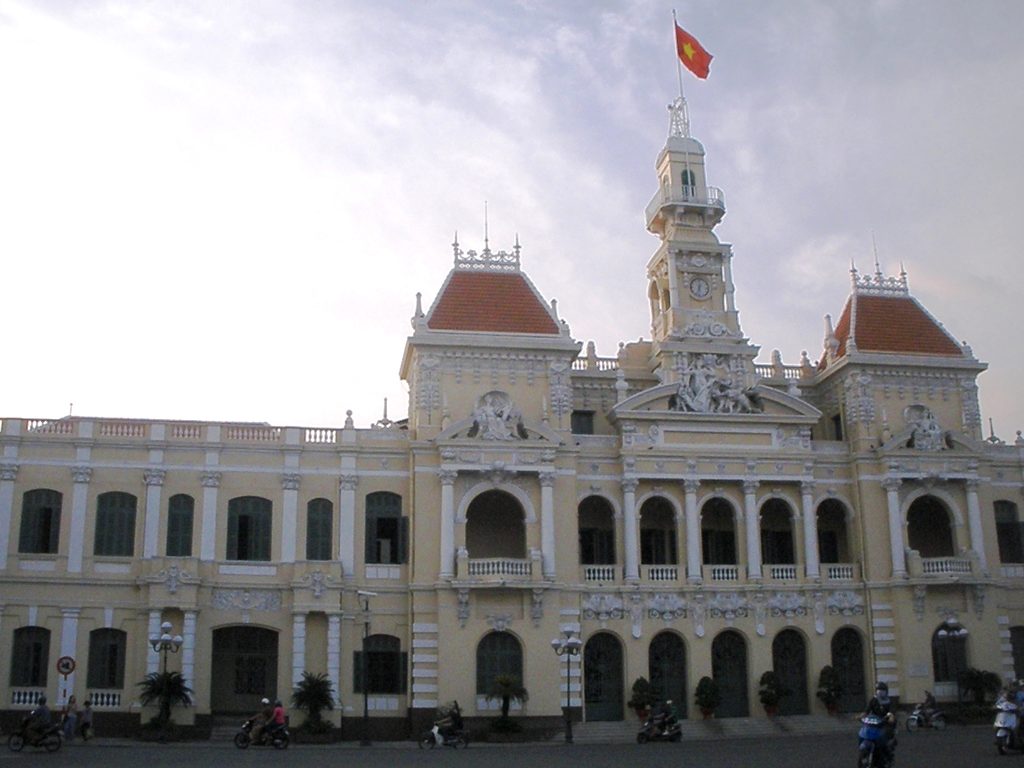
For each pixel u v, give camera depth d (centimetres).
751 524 7806
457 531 7306
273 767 4556
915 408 8275
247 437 7431
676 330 8144
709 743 6369
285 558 7244
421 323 7612
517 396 7631
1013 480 8481
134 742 6350
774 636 7706
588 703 7431
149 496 7200
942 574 7825
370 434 7594
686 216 8538
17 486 7081
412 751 5878
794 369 8800
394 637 7275
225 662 7219
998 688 7644
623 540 7656
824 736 6819
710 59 8956
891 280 8800
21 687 6831
